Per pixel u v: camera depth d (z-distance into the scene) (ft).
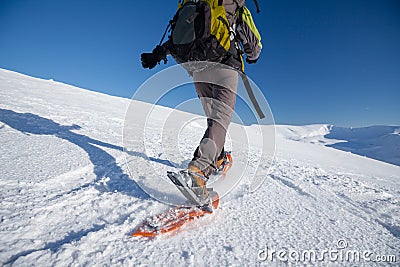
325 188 7.47
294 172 9.46
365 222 4.99
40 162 5.95
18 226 3.40
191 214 4.20
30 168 5.52
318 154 22.80
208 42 4.51
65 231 3.50
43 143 7.46
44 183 4.94
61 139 8.22
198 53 4.64
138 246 3.32
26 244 3.05
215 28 4.52
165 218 4.00
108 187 5.24
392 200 7.02
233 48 4.87
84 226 3.70
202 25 4.40
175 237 3.63
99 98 33.47
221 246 3.51
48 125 10.12
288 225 4.40
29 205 4.00
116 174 5.98
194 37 4.51
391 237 4.37
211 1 4.65
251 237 3.84
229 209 4.84
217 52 4.60
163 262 3.03
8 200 4.06
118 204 4.51
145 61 5.25
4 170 5.20
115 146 8.60
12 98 16.29
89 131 10.58
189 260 3.12
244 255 3.34
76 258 2.89
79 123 12.24
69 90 34.50
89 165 6.25
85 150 7.45
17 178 4.93
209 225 4.09
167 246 3.39
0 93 17.54
